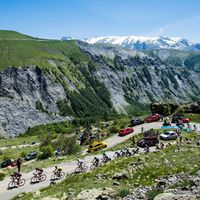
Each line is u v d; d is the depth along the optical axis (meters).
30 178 49.34
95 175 36.72
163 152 45.84
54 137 147.62
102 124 138.62
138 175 31.73
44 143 105.62
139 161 39.19
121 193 24.81
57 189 34.34
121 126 107.81
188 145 50.53
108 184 30.53
